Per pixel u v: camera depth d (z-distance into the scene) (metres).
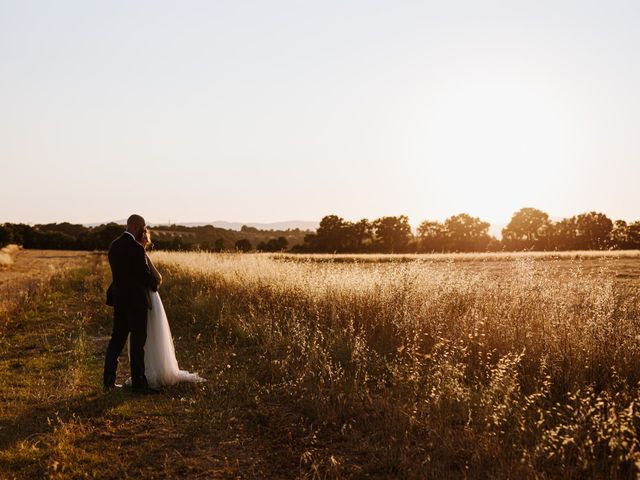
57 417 5.12
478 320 7.11
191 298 13.42
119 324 6.39
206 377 6.81
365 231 73.94
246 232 133.75
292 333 8.32
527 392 5.33
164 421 5.16
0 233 83.56
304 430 4.81
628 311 6.63
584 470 3.70
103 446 4.54
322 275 11.37
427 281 9.41
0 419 5.14
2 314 11.16
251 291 12.45
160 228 118.62
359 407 5.20
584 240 60.16
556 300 7.23
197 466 4.16
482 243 72.50
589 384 5.23
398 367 6.30
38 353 8.23
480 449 4.09
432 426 4.61
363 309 8.98
